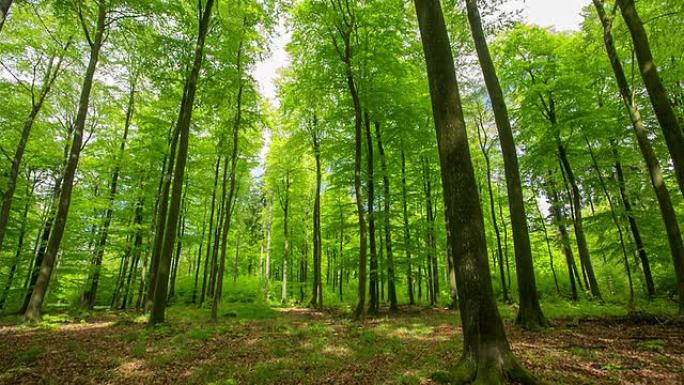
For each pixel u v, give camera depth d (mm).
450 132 5293
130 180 19766
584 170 19094
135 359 6746
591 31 13258
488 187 23750
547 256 29812
